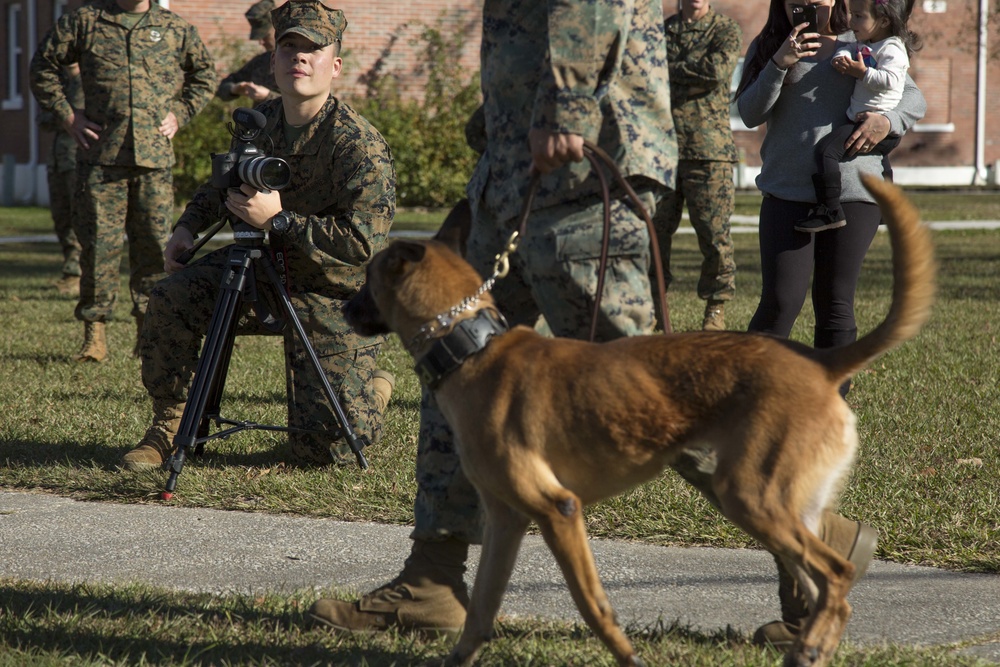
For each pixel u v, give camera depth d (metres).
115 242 11.71
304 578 5.83
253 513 7.03
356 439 7.66
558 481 4.23
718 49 12.02
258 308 7.50
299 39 7.38
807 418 3.96
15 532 6.60
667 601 5.50
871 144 6.68
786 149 6.88
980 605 5.39
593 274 4.64
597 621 4.09
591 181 4.61
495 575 4.38
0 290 17.41
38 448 8.41
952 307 15.29
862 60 6.68
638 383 4.09
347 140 7.47
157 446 7.95
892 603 5.42
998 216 31.12
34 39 37.25
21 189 38.84
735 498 3.98
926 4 45.88
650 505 6.86
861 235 6.81
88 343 11.87
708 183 12.35
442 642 4.95
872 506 6.72
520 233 4.55
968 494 6.91
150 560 6.11
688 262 21.36
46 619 4.97
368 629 5.01
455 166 34.69
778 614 5.31
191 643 4.76
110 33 11.60
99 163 11.52
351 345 7.76
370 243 7.44
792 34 6.71
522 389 4.17
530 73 4.72
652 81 4.70
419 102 35.16
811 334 13.27
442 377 4.32
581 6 4.34
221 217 7.79
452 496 4.92
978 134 46.97
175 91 12.00
